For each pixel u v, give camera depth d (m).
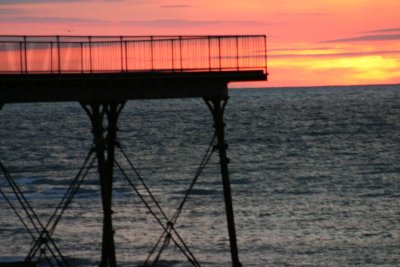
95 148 81.75
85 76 79.69
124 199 185.38
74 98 80.56
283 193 191.50
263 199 183.25
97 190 197.88
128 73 81.00
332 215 164.00
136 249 137.25
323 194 188.88
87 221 160.12
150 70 82.25
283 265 128.00
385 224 155.12
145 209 173.00
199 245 139.88
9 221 159.88
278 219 160.75
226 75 83.81
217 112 84.62
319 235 146.50
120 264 127.06
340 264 128.50
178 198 186.25
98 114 81.44
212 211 169.75
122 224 157.88
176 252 135.25
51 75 78.75
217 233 148.88
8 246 138.75
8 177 92.75
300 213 166.38
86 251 135.62
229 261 129.75
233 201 181.50
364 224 155.12
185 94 83.38
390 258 131.38
